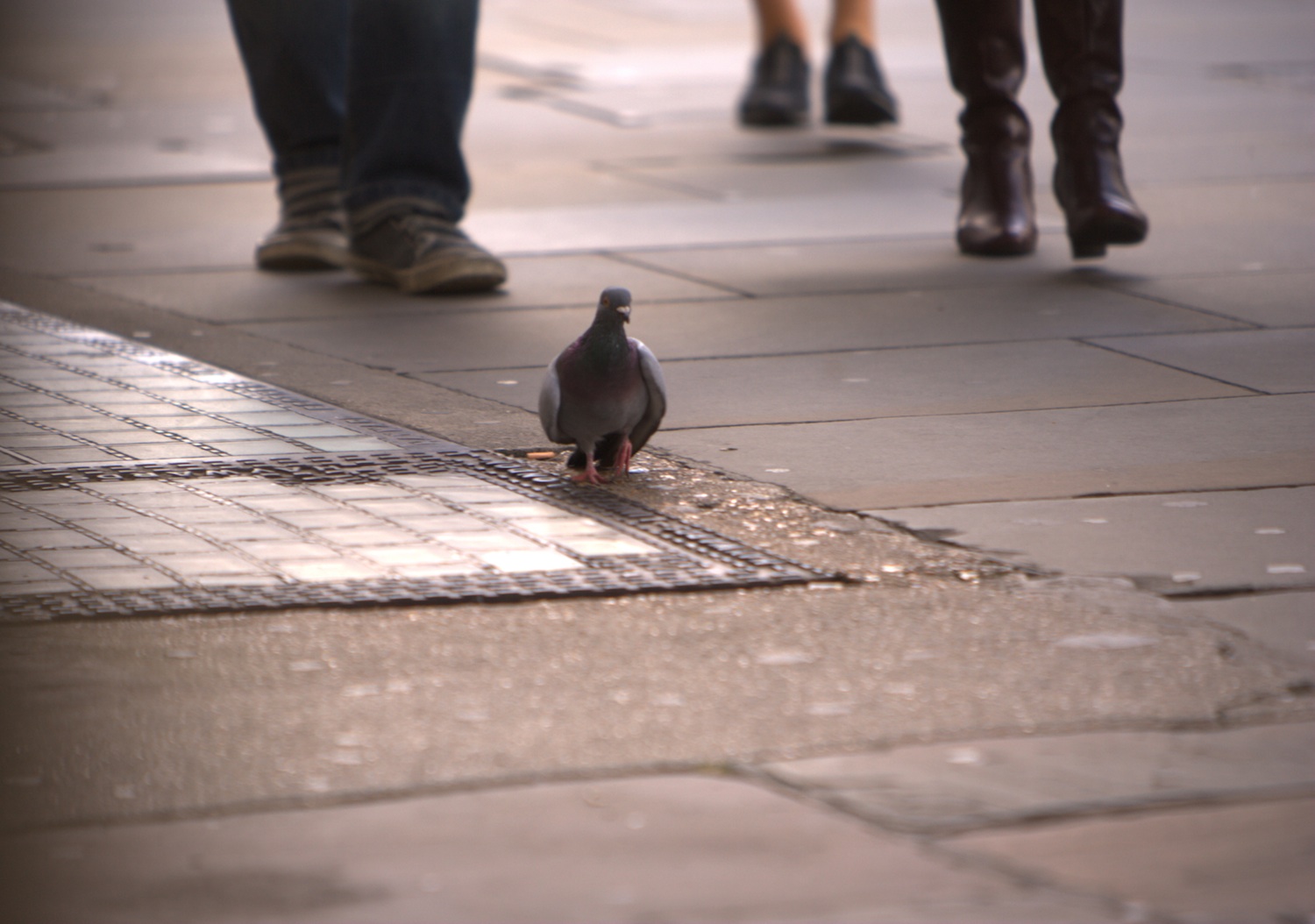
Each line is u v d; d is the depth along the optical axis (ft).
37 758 20.90
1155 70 112.06
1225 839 18.79
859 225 63.77
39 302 50.62
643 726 21.84
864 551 28.76
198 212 67.26
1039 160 79.25
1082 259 55.31
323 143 56.80
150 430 36.60
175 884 17.90
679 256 57.57
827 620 25.61
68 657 24.07
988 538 29.30
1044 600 26.37
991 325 46.65
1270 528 29.66
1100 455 34.24
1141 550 28.63
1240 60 116.26
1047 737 21.45
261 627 25.26
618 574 27.50
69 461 34.06
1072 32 53.36
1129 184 70.64
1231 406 37.83
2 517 30.27
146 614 25.67
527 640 24.80
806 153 83.46
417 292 52.29
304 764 20.76
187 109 98.07
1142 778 20.27
